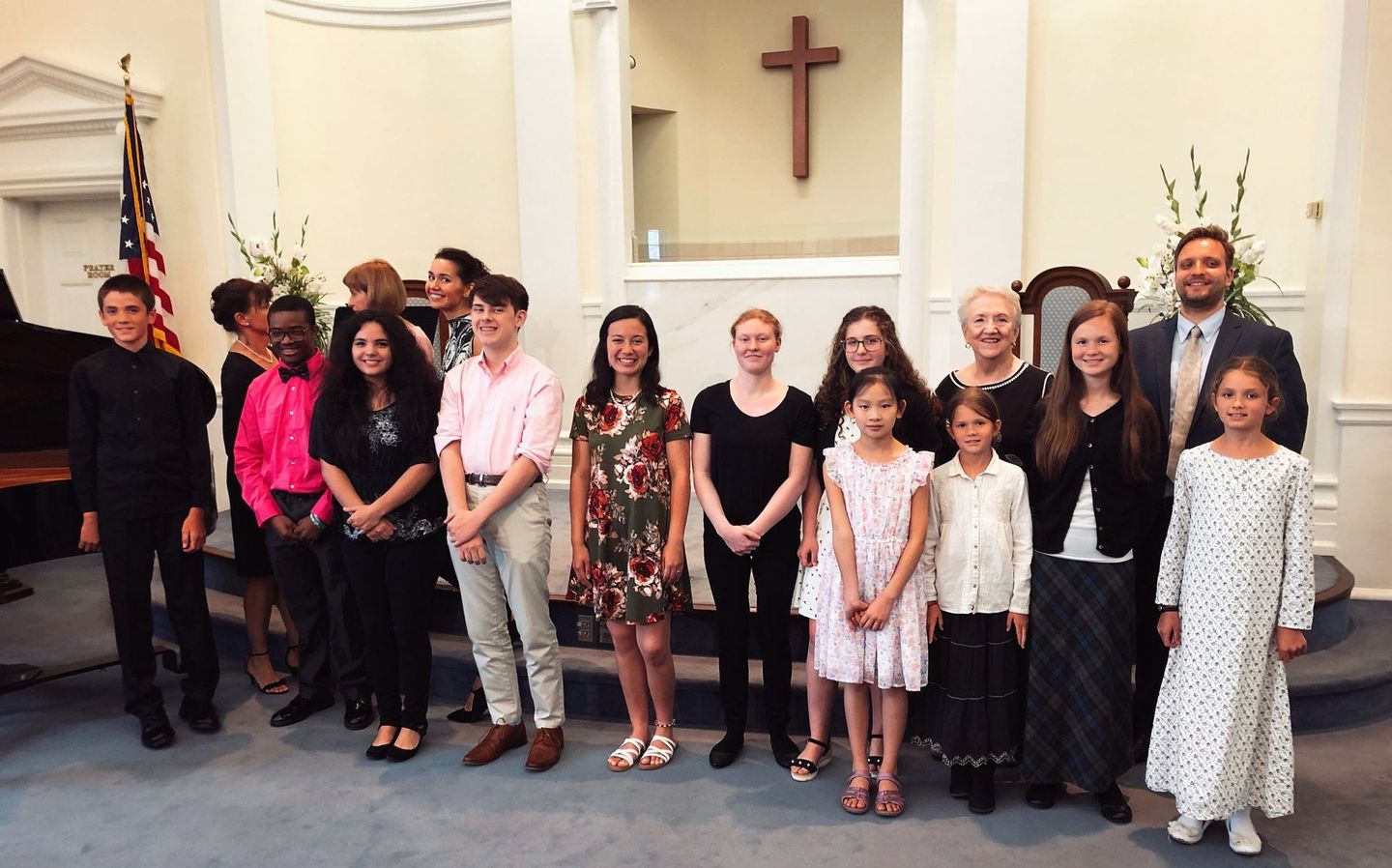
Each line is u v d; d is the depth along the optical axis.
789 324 5.18
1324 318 3.97
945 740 2.52
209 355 5.27
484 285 2.74
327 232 5.43
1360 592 3.96
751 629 3.24
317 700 3.26
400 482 2.78
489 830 2.50
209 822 2.57
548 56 5.12
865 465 2.54
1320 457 4.02
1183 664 2.35
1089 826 2.47
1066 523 2.46
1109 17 4.37
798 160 6.95
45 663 3.75
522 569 2.76
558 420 2.80
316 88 5.34
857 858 2.34
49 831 2.54
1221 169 4.29
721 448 2.67
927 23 4.86
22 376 3.45
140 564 3.00
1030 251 4.58
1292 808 2.31
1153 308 3.96
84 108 5.19
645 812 2.57
